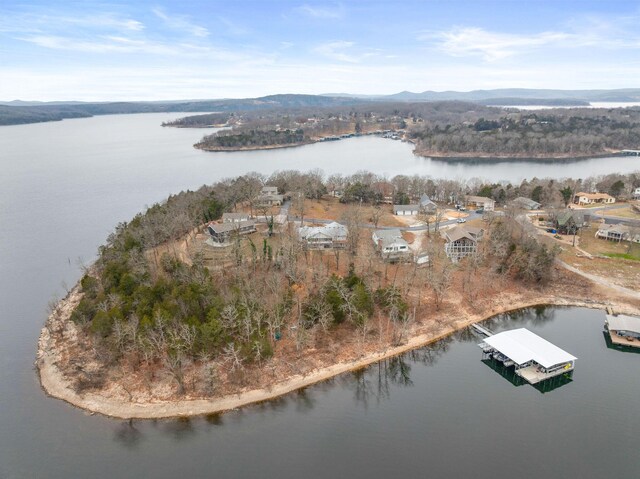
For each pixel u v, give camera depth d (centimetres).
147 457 5981
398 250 11812
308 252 12069
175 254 11388
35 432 6425
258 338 7781
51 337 8738
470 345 8669
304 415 6756
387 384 7500
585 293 10375
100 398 7056
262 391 7206
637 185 19062
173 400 6994
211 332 7656
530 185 18962
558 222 14000
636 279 10869
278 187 18900
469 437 6269
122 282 9006
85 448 6144
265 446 6150
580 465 5738
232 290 8769
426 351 8450
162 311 7800
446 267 10556
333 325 8750
